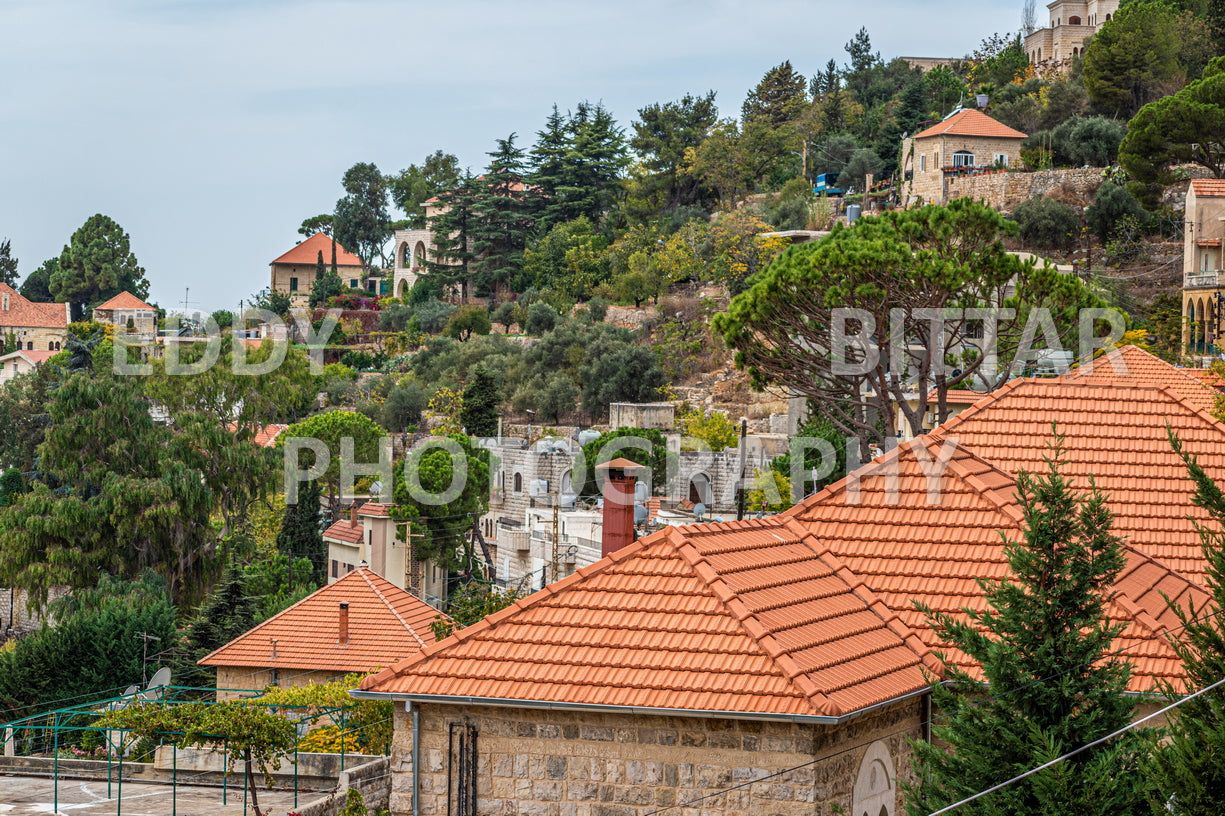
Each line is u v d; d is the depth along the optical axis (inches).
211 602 3088.1
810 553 1057.5
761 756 840.9
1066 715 826.8
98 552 3698.3
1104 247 4655.5
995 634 888.3
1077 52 6702.8
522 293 7372.1
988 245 2108.8
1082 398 1279.5
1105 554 855.7
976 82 6988.2
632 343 5374.0
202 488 3789.4
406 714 909.2
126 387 4133.9
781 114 7795.3
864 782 890.1
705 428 4101.9
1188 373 2100.1
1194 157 4377.5
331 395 5629.9
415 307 7249.0
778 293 2094.0
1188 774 738.2
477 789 891.4
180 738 1509.6
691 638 894.4
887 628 988.6
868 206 5871.1
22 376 6692.9
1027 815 788.6
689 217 6973.4
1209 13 5629.9
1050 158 5226.4
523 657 904.9
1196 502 887.1
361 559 3474.4
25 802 1357.0
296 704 1690.5
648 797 860.6
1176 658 944.3
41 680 2662.4
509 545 3476.9
